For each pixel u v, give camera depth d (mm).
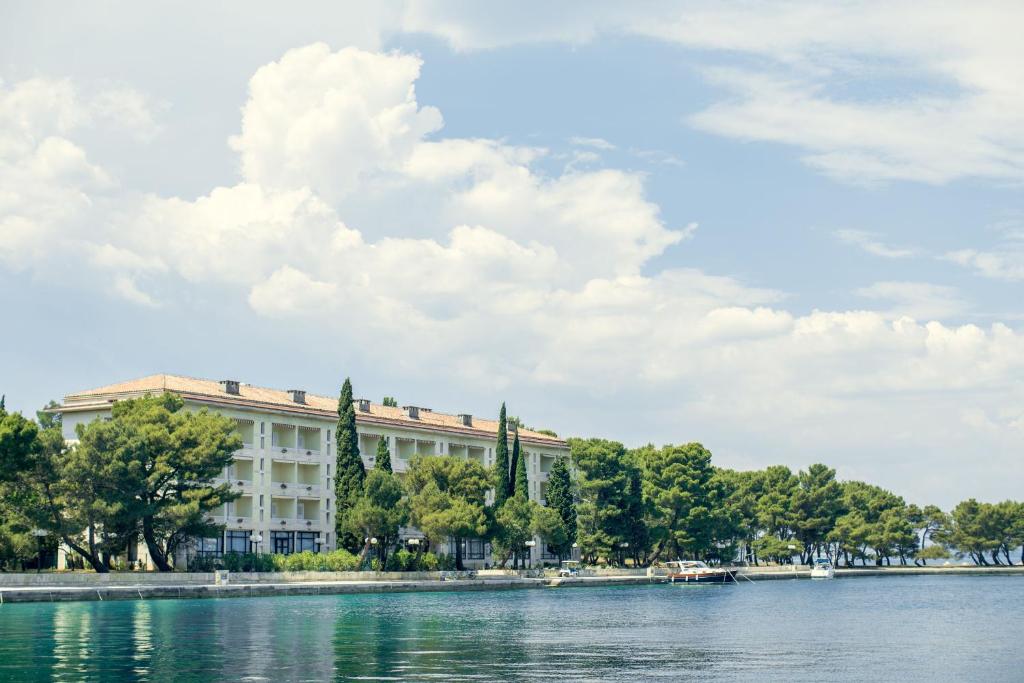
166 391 116562
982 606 111750
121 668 47844
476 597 119312
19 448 94188
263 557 124062
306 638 62156
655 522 182000
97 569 105500
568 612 92375
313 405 150875
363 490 135625
